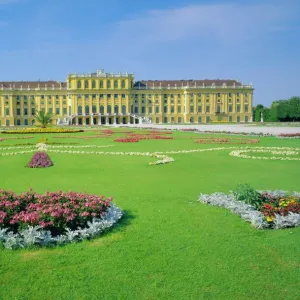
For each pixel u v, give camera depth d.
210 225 10.62
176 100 143.88
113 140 44.12
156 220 11.09
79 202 10.66
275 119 136.38
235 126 90.88
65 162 25.17
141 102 141.50
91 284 7.34
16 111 136.25
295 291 7.08
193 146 36.44
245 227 10.44
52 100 138.38
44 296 6.95
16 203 10.33
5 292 7.06
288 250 8.80
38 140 42.69
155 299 6.85
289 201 11.71
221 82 147.88
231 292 7.06
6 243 8.87
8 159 26.91
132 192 15.25
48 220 9.63
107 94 137.75
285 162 24.81
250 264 8.12
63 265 8.09
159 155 28.39
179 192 15.23
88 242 9.34
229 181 17.86
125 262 8.22
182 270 7.87
